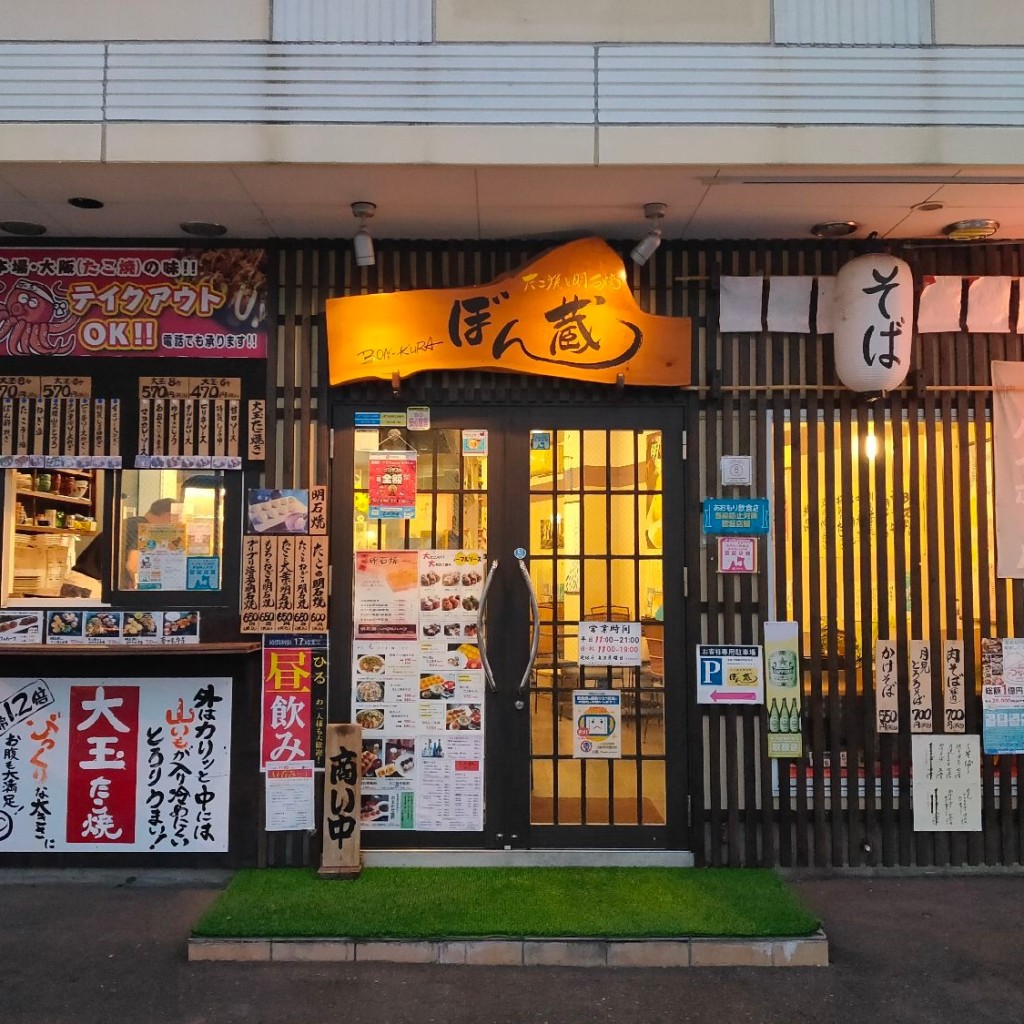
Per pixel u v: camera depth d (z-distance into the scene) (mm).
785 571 5359
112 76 4398
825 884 5172
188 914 4777
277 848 5234
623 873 5062
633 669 5336
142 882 5180
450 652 5320
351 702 5293
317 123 4379
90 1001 3912
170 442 5297
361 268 5391
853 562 5387
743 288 5371
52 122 4367
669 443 5395
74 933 4547
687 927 4340
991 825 5387
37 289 5316
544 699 5324
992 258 5406
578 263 5195
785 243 5430
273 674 5270
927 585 5398
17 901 4934
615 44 4449
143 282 5348
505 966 4254
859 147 4387
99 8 4434
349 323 5188
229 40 4434
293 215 5016
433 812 5270
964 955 4352
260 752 5254
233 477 5336
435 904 4617
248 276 5371
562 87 4414
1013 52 4469
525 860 5238
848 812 5344
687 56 4438
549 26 4457
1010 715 5387
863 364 5043
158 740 5250
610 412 5395
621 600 5352
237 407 5324
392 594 5336
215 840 5230
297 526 5289
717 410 5398
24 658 5254
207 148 4352
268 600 5262
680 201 4824
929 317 5426
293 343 5359
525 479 5363
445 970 4211
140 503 5332
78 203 4828
